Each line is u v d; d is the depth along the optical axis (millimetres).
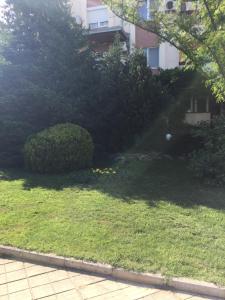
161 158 10602
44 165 8625
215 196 6645
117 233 4785
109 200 6281
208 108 15078
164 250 4270
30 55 11297
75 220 5273
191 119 15078
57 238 4633
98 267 3910
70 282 3738
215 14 6746
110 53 12172
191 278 3639
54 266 4094
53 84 11023
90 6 21781
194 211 5727
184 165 9625
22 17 11438
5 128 9727
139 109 11602
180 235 4723
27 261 4234
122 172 8523
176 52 18281
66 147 8602
